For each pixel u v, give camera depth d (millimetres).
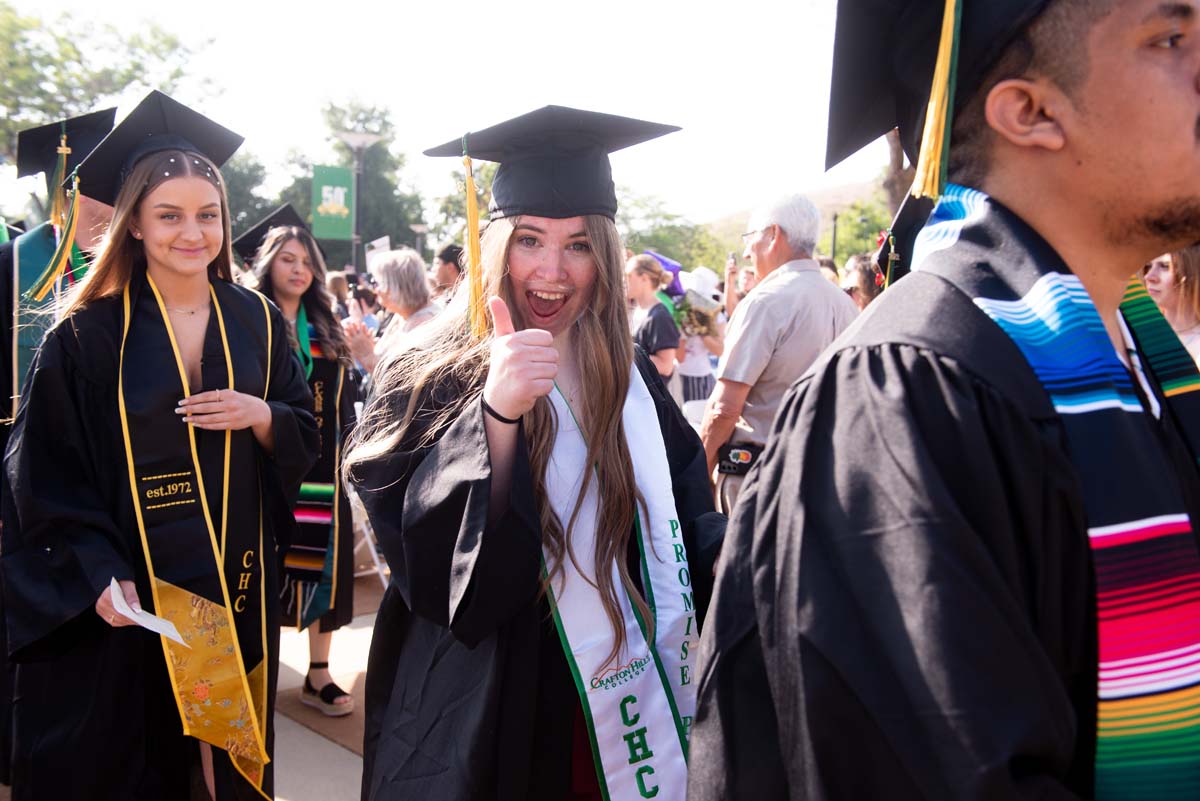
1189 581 886
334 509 4129
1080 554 888
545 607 1804
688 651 1842
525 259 1896
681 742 1790
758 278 3840
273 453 2736
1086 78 960
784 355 3594
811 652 907
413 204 51688
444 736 1714
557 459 1836
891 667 860
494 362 1612
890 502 888
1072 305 951
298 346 4125
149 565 2482
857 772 890
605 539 1808
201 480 2564
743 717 1047
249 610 2668
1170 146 944
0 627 3062
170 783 2615
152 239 2510
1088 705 896
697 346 7176
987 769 792
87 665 2451
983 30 1019
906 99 1258
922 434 905
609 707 1760
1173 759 872
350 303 7707
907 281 1047
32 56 22000
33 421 2422
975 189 1070
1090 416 909
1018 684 827
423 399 1811
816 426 986
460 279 1959
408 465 1776
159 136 2609
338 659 4645
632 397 1940
